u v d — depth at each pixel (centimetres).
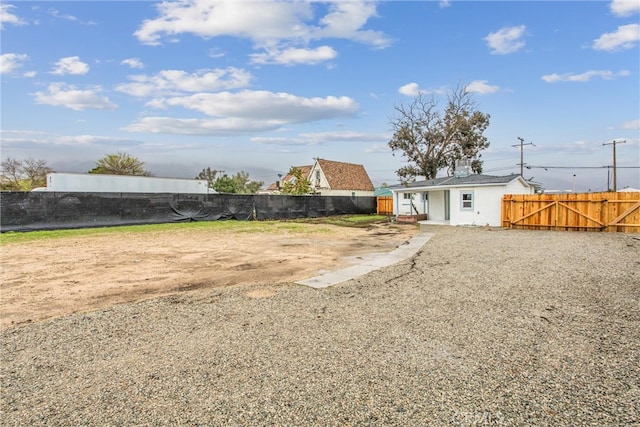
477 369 288
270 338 363
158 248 1062
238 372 290
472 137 3659
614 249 896
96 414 232
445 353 320
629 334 354
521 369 287
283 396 252
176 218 2100
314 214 2775
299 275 674
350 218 2639
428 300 491
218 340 359
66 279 653
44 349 343
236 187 4797
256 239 1300
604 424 213
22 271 726
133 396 255
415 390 258
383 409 234
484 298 493
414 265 750
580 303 460
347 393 255
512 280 593
